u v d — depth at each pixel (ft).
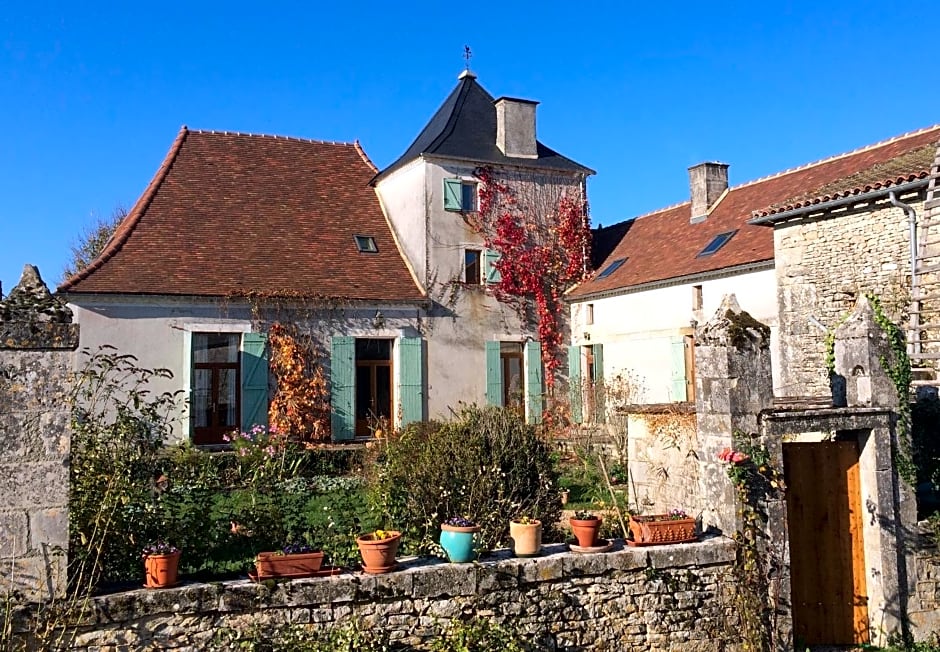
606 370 65.41
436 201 64.80
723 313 23.94
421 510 25.77
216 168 65.26
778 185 58.39
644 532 22.70
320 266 61.36
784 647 22.53
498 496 26.48
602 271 69.05
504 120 68.85
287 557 19.17
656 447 28.68
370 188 71.67
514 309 67.62
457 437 28.07
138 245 56.39
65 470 17.92
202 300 54.65
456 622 19.90
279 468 37.68
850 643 24.12
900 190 37.29
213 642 18.07
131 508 20.54
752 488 22.82
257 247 60.59
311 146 71.72
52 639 16.92
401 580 19.67
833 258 42.11
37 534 17.54
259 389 55.93
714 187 63.93
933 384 30.60
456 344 64.39
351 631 18.69
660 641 21.89
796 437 30.50
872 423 24.17
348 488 42.01
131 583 18.65
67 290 50.62
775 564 22.75
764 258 49.06
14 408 17.65
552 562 21.13
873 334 24.86
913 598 24.20
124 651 17.49
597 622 21.39
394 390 61.72
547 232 69.82
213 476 28.37
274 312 57.26
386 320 61.36
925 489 27.07
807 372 43.52
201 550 21.36
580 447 47.14
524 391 67.00
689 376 56.59
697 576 22.44
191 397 53.72
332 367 58.75
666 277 57.88
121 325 52.29
